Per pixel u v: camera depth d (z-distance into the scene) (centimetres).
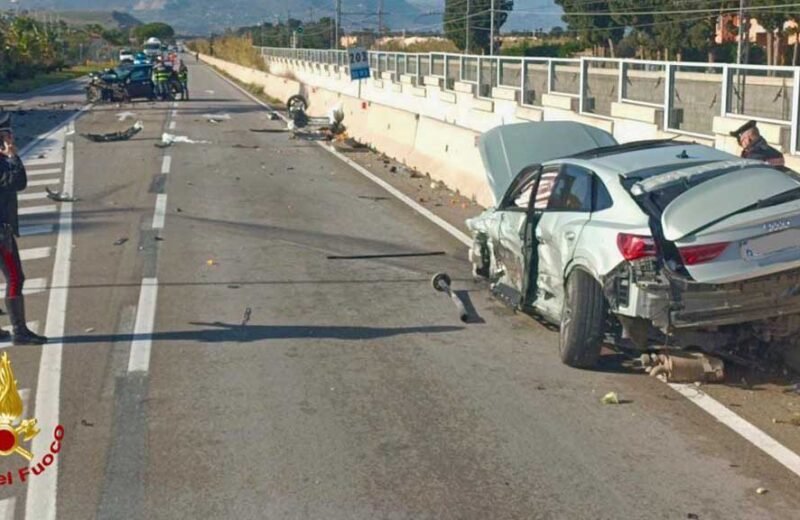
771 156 1019
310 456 669
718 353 830
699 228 753
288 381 827
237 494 611
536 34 9925
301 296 1124
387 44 9681
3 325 1017
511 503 593
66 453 680
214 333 973
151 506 597
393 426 723
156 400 783
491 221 1052
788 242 762
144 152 2677
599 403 766
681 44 5412
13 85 6800
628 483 620
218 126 3522
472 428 717
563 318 855
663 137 1466
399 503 596
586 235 816
